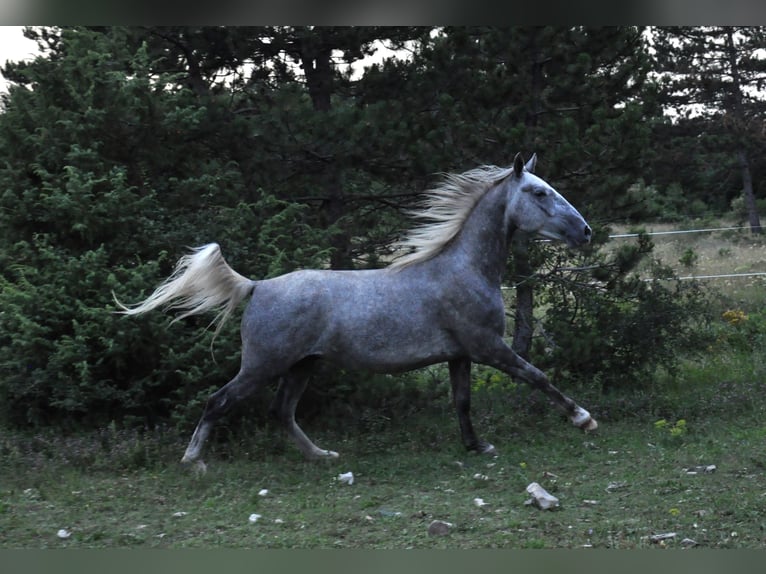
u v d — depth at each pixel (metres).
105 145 10.52
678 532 6.09
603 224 12.45
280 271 9.73
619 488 7.40
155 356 9.68
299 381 8.82
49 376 9.48
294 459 8.90
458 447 9.21
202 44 11.73
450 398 11.64
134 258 10.15
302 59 12.39
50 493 7.44
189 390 9.52
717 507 6.64
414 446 9.35
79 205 9.62
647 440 9.38
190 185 10.59
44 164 10.25
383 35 12.19
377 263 12.04
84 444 8.90
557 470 8.25
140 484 7.80
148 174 10.95
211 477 7.96
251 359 8.42
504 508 6.88
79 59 10.59
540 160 11.63
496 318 8.70
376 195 12.50
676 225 31.78
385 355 8.50
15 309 9.38
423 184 12.35
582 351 11.70
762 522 6.23
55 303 9.47
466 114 11.87
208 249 8.36
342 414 10.41
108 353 9.34
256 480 8.02
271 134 11.23
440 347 8.66
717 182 34.84
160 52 12.24
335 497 7.37
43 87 10.56
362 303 8.45
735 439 9.03
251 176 11.46
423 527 6.39
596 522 6.41
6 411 10.01
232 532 6.35
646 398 11.19
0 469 8.23
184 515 6.81
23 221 10.08
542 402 10.98
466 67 11.90
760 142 29.81
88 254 9.55
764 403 10.78
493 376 12.99
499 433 9.94
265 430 9.46
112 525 6.55
